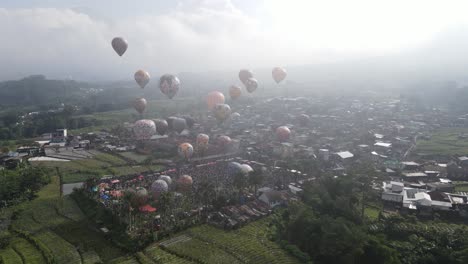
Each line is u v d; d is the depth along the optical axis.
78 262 84.25
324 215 99.69
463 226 100.88
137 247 90.00
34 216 110.25
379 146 196.62
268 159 176.25
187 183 126.31
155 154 190.38
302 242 93.31
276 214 112.44
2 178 128.50
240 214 110.31
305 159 170.12
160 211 111.31
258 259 84.94
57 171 163.00
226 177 145.62
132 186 135.50
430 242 91.31
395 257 84.50
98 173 158.50
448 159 174.25
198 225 104.00
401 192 122.31
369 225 101.06
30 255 87.06
